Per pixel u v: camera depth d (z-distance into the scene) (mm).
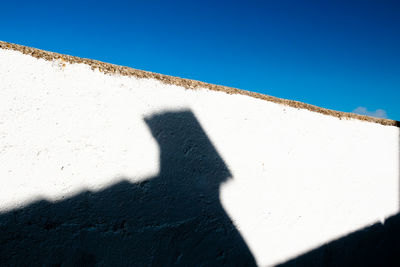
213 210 1509
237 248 1558
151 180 1368
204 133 1549
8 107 1120
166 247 1358
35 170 1134
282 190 1751
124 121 1352
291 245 1751
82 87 1284
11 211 1073
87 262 1184
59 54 1271
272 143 1756
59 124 1208
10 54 1160
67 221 1166
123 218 1275
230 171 1595
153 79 1463
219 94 1636
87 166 1237
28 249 1085
